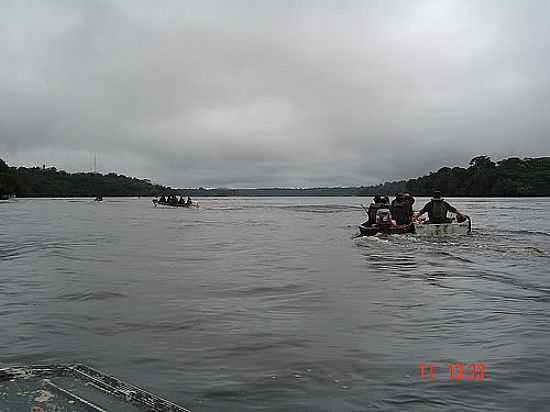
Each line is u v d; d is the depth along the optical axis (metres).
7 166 124.69
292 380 4.43
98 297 8.06
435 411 3.78
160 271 11.01
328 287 8.91
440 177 121.19
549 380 4.38
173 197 79.00
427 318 6.55
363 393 4.13
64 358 5.06
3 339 5.71
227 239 20.20
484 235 18.78
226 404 3.94
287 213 50.28
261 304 7.52
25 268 11.47
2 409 2.68
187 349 5.34
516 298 7.75
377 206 18.52
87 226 29.50
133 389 3.06
